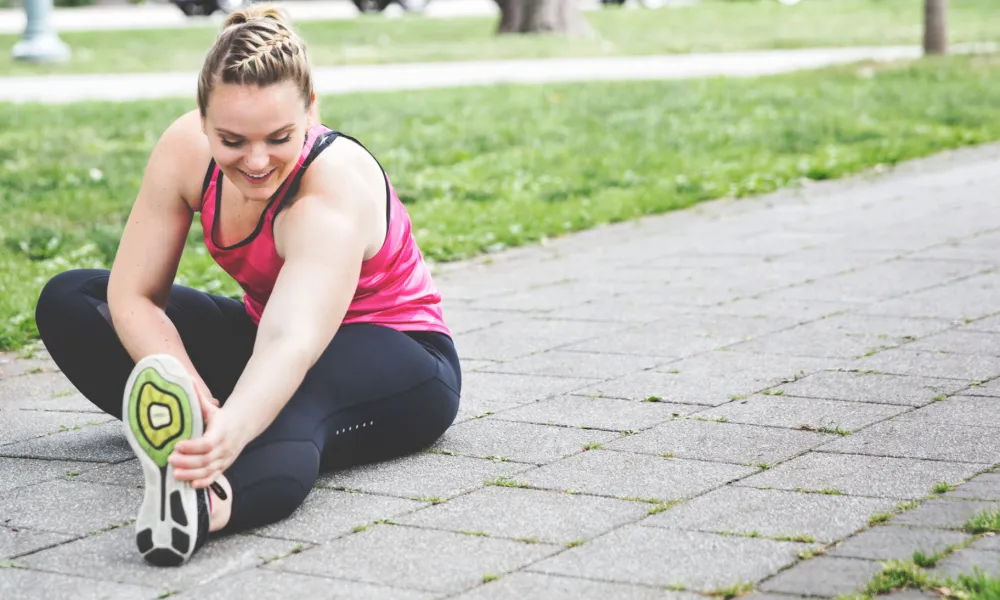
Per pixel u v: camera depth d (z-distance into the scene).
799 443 4.11
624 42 24.83
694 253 7.43
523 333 5.77
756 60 20.58
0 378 5.33
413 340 4.07
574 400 4.69
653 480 3.80
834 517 3.45
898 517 3.42
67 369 4.09
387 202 3.93
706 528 3.40
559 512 3.56
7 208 9.16
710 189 9.47
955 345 5.26
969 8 30.06
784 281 6.59
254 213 3.69
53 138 12.73
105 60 22.62
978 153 10.82
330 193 3.67
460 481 3.85
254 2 3.65
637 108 14.46
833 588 3.00
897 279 6.51
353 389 3.84
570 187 9.76
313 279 3.57
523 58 22.09
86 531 3.52
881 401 4.54
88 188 10.05
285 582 3.14
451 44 24.77
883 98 14.49
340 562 3.26
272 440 3.52
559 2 26.70
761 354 5.24
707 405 4.57
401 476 3.91
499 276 7.08
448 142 12.18
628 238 8.00
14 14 38.88
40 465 4.14
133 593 3.10
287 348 3.46
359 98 15.78
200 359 4.14
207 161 3.75
